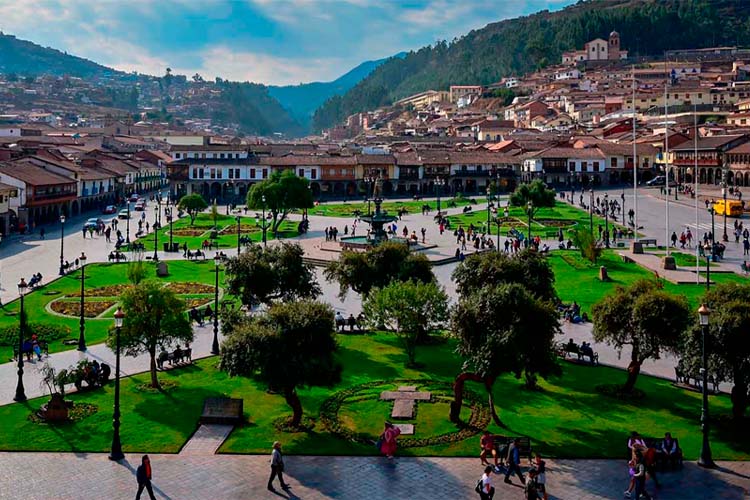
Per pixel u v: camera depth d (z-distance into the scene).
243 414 37.19
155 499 28.20
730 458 31.67
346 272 53.84
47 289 69.81
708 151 155.62
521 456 31.50
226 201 164.25
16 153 151.62
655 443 31.95
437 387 40.88
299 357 34.47
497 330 35.03
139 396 39.91
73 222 129.62
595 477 29.91
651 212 121.44
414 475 30.33
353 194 172.12
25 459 31.98
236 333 35.28
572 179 173.62
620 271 75.94
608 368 44.75
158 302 41.47
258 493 28.70
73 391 40.72
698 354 34.88
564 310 58.12
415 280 52.38
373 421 36.06
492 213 128.00
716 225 104.25
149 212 147.00
